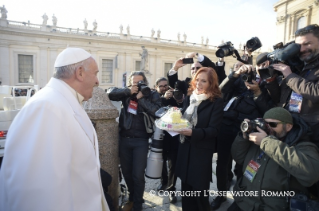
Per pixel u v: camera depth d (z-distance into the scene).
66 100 1.27
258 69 2.04
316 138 1.72
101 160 2.23
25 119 1.08
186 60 2.77
